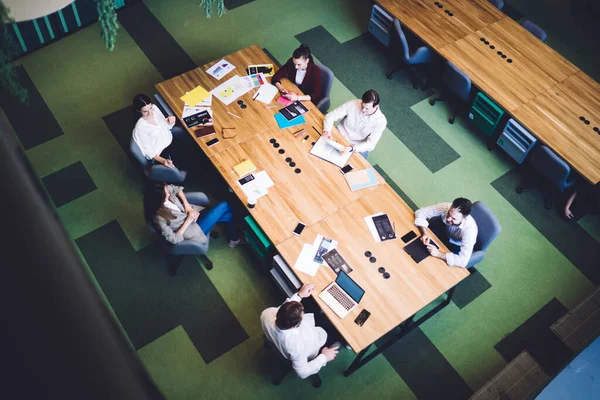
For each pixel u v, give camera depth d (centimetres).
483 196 578
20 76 625
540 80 584
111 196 548
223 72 551
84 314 65
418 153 605
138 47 666
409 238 452
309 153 495
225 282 502
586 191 564
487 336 489
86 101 614
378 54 688
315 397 448
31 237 69
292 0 735
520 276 526
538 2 778
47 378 56
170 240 438
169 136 509
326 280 423
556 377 427
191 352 464
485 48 608
